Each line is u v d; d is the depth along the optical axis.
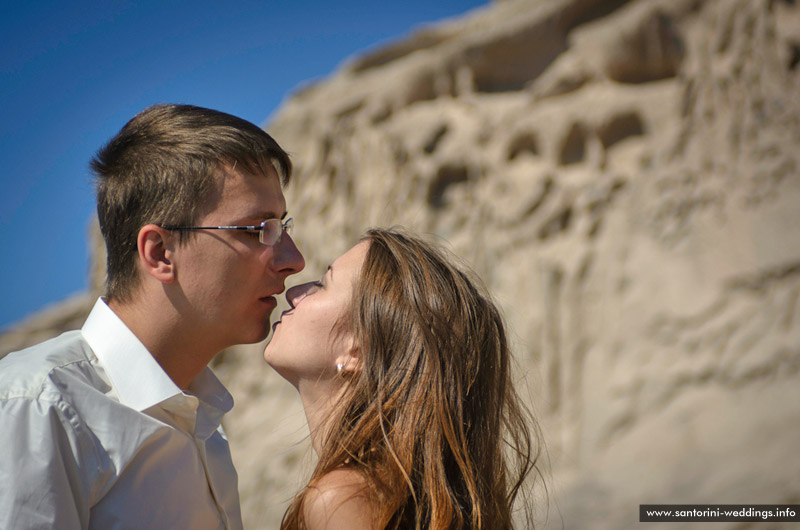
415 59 10.59
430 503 1.44
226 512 1.78
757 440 6.35
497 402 1.72
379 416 1.47
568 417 7.80
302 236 10.77
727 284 7.30
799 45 7.48
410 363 1.54
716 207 7.70
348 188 10.46
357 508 1.36
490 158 9.28
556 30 9.56
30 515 1.22
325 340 1.60
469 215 9.27
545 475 7.42
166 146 1.54
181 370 1.64
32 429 1.27
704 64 8.11
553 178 8.74
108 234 1.59
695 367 7.15
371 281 1.61
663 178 8.13
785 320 6.78
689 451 6.73
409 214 9.64
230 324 1.62
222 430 1.94
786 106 7.51
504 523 1.62
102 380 1.47
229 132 1.57
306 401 1.66
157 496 1.43
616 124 8.65
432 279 1.63
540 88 9.15
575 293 8.21
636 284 7.90
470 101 9.85
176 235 1.54
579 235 8.41
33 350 1.45
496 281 8.79
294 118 11.81
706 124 8.02
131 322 1.57
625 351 7.71
